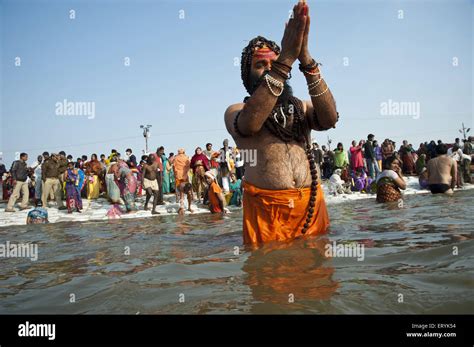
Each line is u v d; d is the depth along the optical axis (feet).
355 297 4.85
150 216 35.35
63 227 24.71
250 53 10.17
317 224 9.46
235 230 15.25
